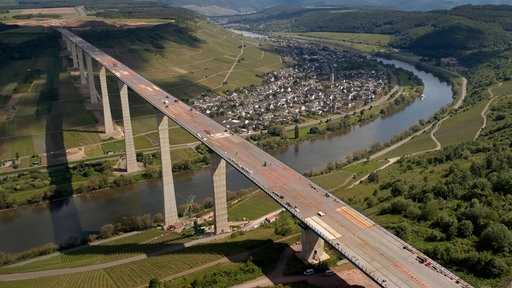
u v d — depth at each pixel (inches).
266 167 6801.2
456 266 4731.8
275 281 5162.4
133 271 6466.5
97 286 6112.2
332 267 5364.2
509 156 7573.8
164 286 5319.9
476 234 5201.8
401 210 6496.1
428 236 5383.9
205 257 6328.7
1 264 7588.6
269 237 6604.3
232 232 7800.2
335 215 5413.4
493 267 4458.7
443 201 6254.9
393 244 4778.5
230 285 5137.8
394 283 4136.3
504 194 6043.3
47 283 6486.2
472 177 7086.6
